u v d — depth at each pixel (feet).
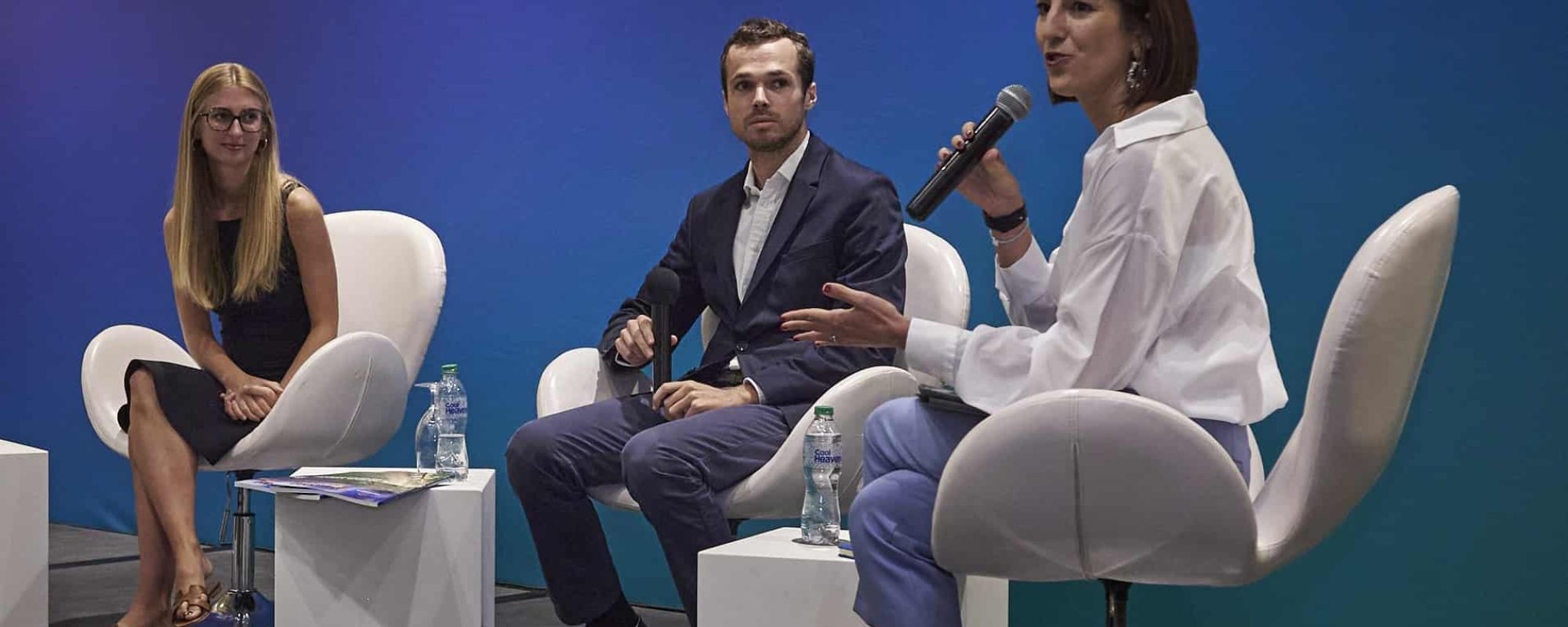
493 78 13.46
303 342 11.43
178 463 10.23
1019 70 10.90
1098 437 5.72
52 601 12.47
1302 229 9.95
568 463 9.59
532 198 13.26
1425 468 9.65
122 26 15.79
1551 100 9.16
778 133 9.97
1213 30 10.27
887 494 6.67
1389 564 9.78
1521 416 9.32
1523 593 9.34
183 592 9.89
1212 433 6.37
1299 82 9.95
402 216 12.38
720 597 7.81
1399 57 9.62
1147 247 6.20
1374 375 5.66
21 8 16.67
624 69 12.73
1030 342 6.50
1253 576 6.01
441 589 9.89
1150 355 6.41
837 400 8.71
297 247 11.27
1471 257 9.45
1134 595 10.66
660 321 9.80
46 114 16.51
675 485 8.94
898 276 9.67
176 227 11.23
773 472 8.89
